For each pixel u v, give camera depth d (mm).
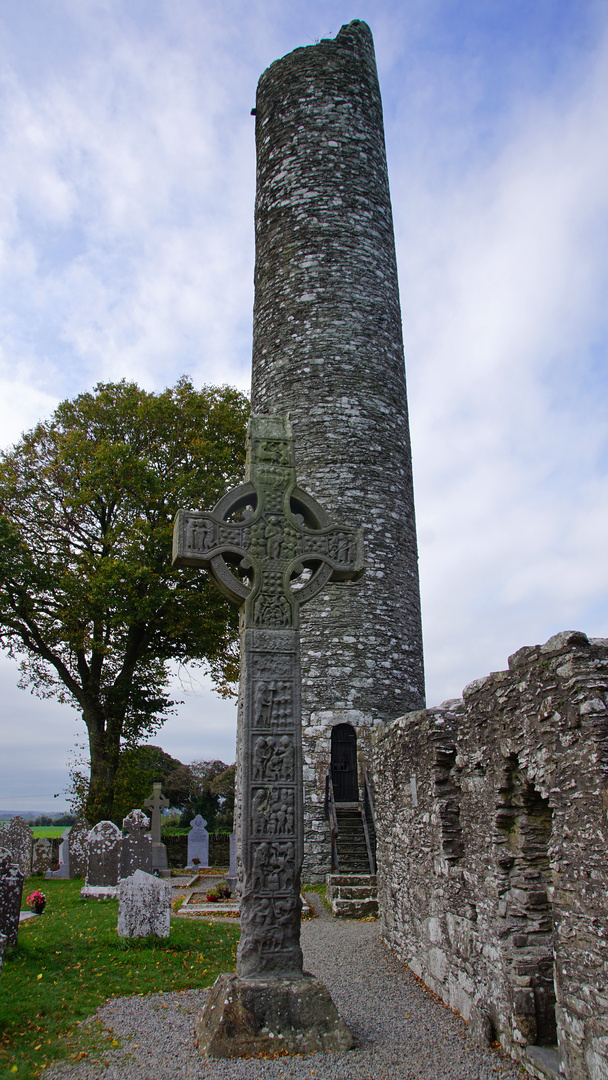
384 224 16375
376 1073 4398
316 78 16641
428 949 6516
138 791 19750
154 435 20438
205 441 19859
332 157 16141
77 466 19391
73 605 18250
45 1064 4562
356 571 6074
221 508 5980
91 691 19891
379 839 8789
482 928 5277
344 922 9680
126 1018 5547
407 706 13781
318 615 13750
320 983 4961
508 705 4930
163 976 6766
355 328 15250
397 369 15688
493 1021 5004
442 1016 5586
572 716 4086
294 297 15461
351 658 13508
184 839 20891
